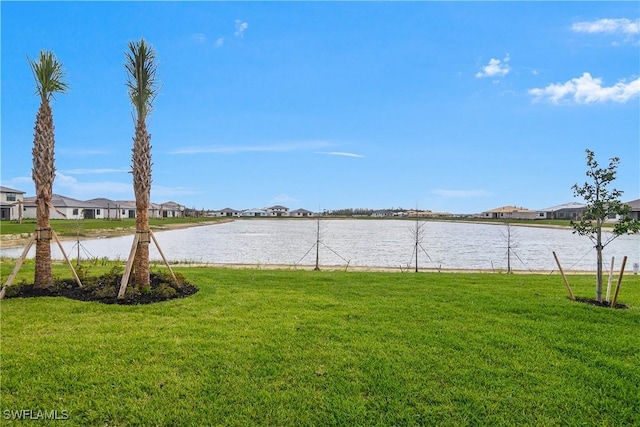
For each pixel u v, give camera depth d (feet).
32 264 38.32
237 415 10.37
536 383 12.23
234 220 346.33
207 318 18.43
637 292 26.63
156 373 12.48
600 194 22.85
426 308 20.81
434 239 114.83
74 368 12.71
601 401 11.23
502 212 353.10
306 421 10.17
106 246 83.82
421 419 10.34
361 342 15.34
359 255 69.72
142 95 23.72
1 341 15.02
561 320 18.90
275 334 16.14
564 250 85.46
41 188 23.75
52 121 24.30
